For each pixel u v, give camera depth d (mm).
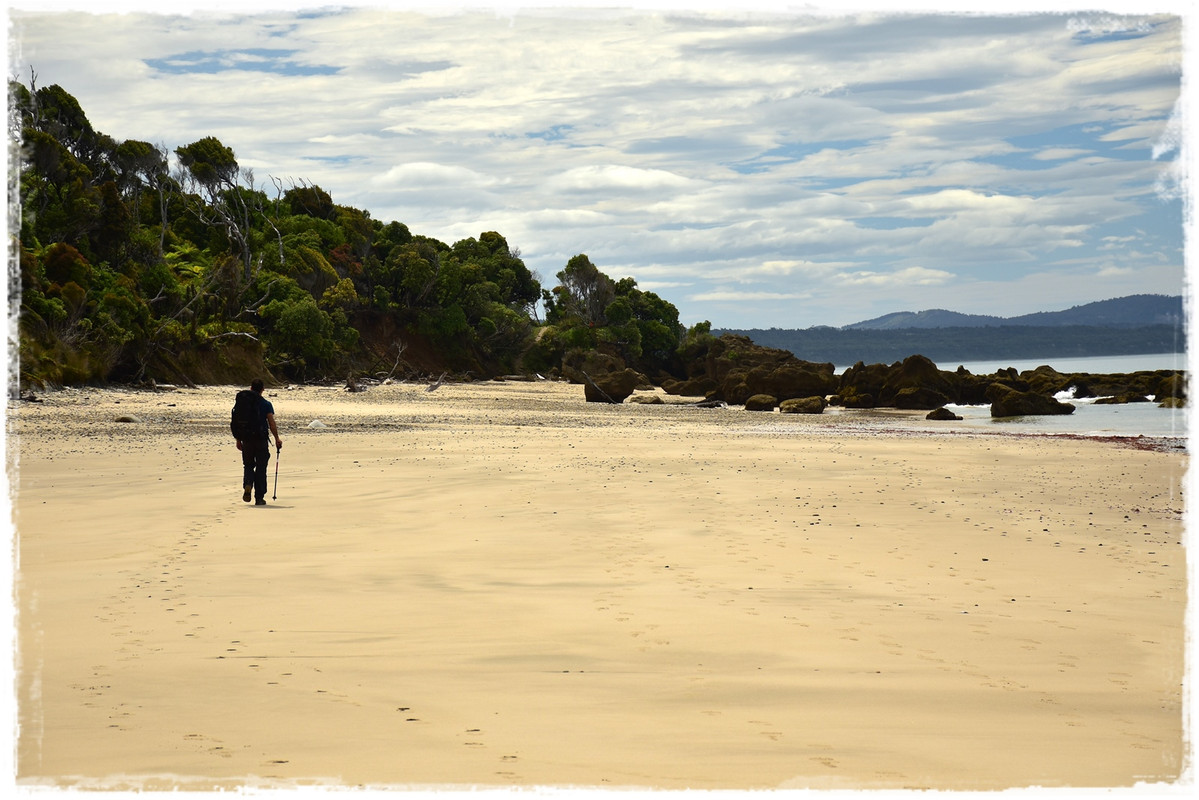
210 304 72625
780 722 5160
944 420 49312
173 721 4938
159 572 9430
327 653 6465
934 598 8875
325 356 79562
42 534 11750
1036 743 4922
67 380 49812
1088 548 11812
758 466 21531
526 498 15586
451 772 4262
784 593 8914
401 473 19141
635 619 7691
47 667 6020
